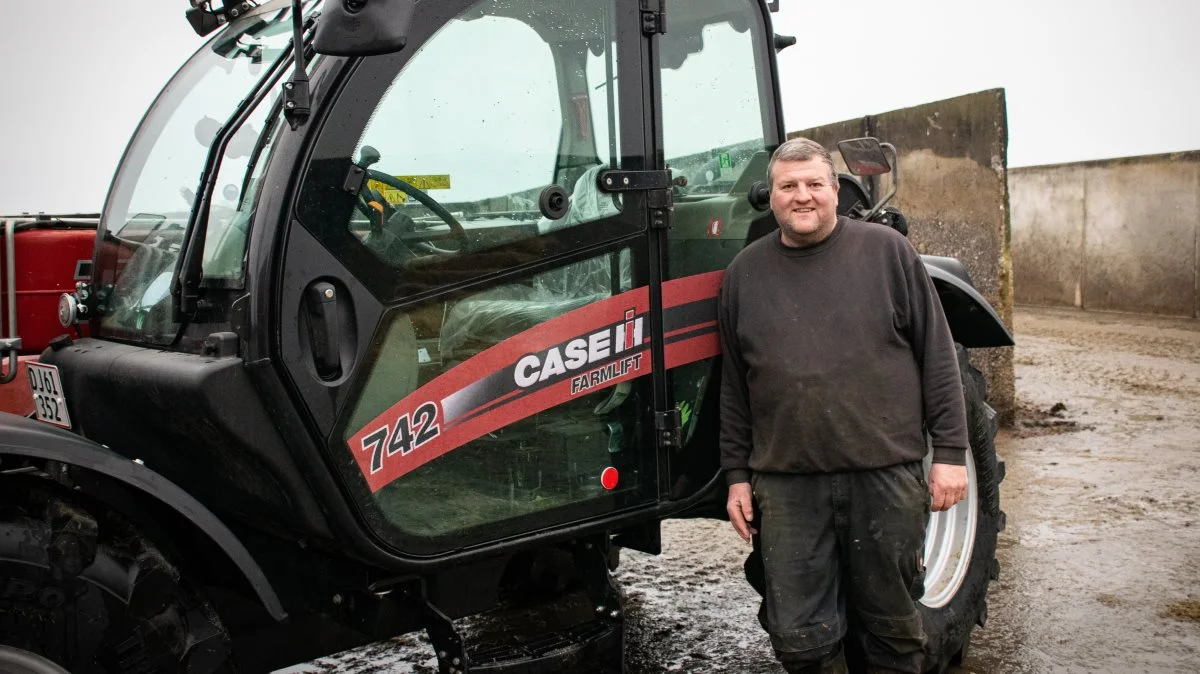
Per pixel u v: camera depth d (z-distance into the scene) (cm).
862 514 267
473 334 244
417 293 235
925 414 274
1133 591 379
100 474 230
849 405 262
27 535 212
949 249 643
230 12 290
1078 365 786
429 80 235
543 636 268
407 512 238
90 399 256
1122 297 1030
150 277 257
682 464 282
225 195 235
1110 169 1027
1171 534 435
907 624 272
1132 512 462
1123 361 793
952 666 329
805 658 268
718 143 284
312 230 220
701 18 278
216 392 215
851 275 264
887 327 264
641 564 430
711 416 289
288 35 251
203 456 238
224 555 245
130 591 220
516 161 247
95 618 216
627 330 266
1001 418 616
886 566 267
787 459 267
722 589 401
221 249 230
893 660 278
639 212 265
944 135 639
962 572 333
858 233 269
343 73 223
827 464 264
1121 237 1023
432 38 234
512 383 250
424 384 238
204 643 228
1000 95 593
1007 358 613
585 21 255
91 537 217
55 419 271
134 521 236
